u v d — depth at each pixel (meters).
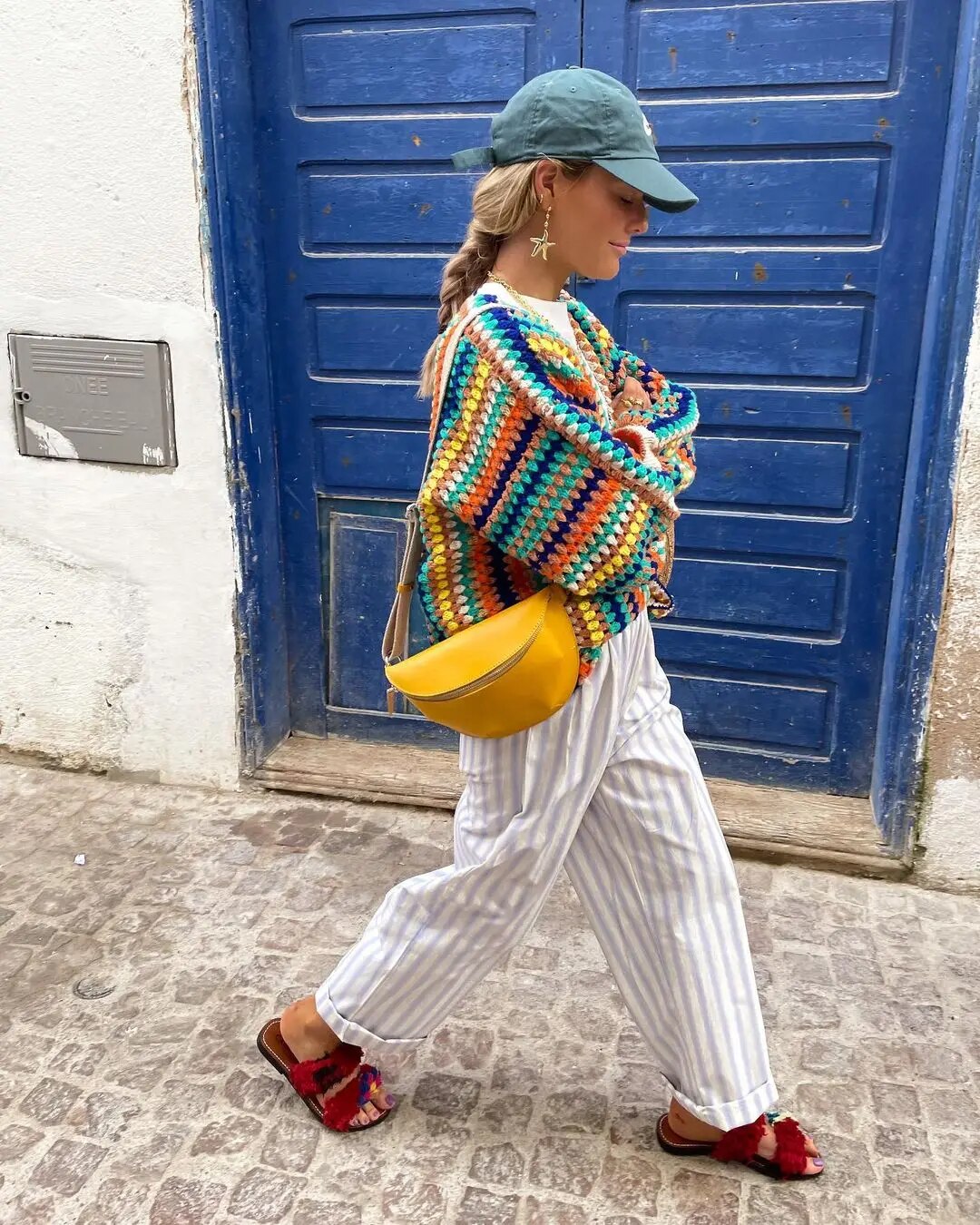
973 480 2.43
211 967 2.37
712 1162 1.85
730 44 2.54
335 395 3.04
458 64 2.70
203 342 2.83
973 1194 1.78
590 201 1.42
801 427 2.76
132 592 3.09
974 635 2.52
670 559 1.65
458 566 1.48
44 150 2.76
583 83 1.39
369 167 2.83
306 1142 1.89
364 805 3.10
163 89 2.66
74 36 2.66
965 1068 2.08
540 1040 2.15
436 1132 1.91
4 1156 1.85
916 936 2.51
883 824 2.79
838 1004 2.27
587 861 1.71
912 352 2.64
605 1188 1.79
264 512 3.07
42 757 3.32
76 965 2.37
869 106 2.50
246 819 3.02
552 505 1.34
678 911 1.65
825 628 2.89
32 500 3.07
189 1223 1.72
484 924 1.68
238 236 2.80
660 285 2.75
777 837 2.82
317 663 3.31
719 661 3.00
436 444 1.45
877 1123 1.94
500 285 1.45
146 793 3.18
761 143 2.59
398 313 2.93
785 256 2.65
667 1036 1.73
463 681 1.42
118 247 2.80
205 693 3.13
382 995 1.74
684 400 1.63
